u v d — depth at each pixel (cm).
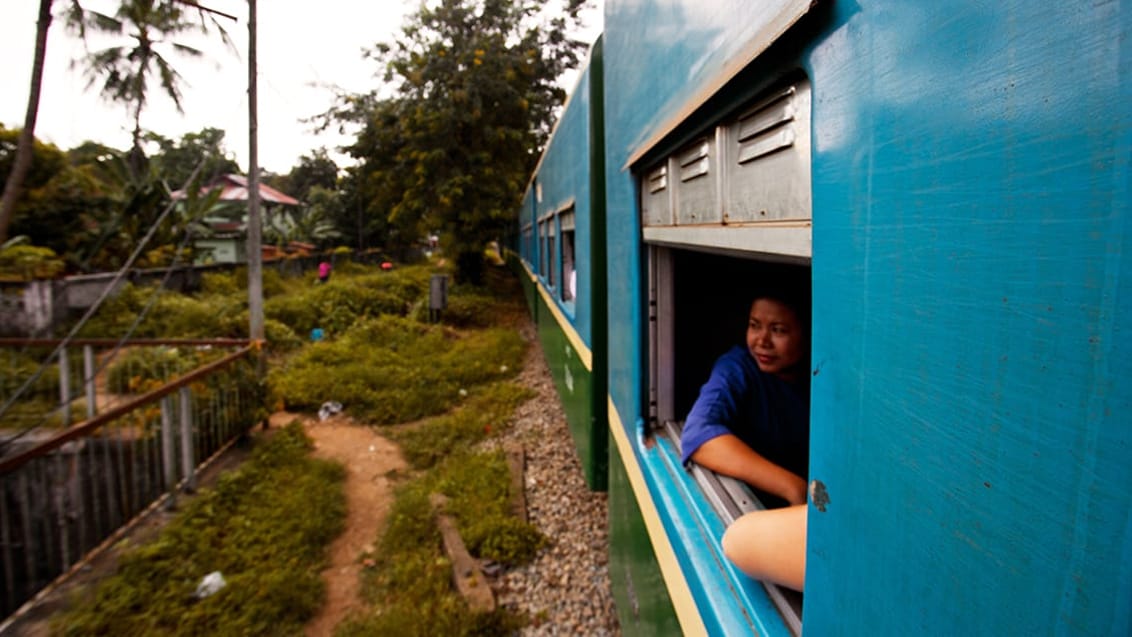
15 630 348
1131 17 43
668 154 182
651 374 239
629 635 279
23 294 1124
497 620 353
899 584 71
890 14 69
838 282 83
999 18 54
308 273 2350
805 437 197
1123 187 44
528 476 557
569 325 591
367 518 513
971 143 58
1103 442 46
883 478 74
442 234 1883
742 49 107
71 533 567
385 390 857
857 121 77
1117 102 44
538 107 2023
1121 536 45
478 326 1467
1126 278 44
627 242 256
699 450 181
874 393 76
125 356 851
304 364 1020
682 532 170
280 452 627
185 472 536
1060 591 50
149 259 1683
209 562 418
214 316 1252
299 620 373
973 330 58
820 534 92
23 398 754
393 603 384
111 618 356
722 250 134
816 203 89
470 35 1870
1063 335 49
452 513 484
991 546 57
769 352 186
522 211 1798
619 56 270
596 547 427
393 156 1906
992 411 56
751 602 128
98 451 596
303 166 5250
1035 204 51
